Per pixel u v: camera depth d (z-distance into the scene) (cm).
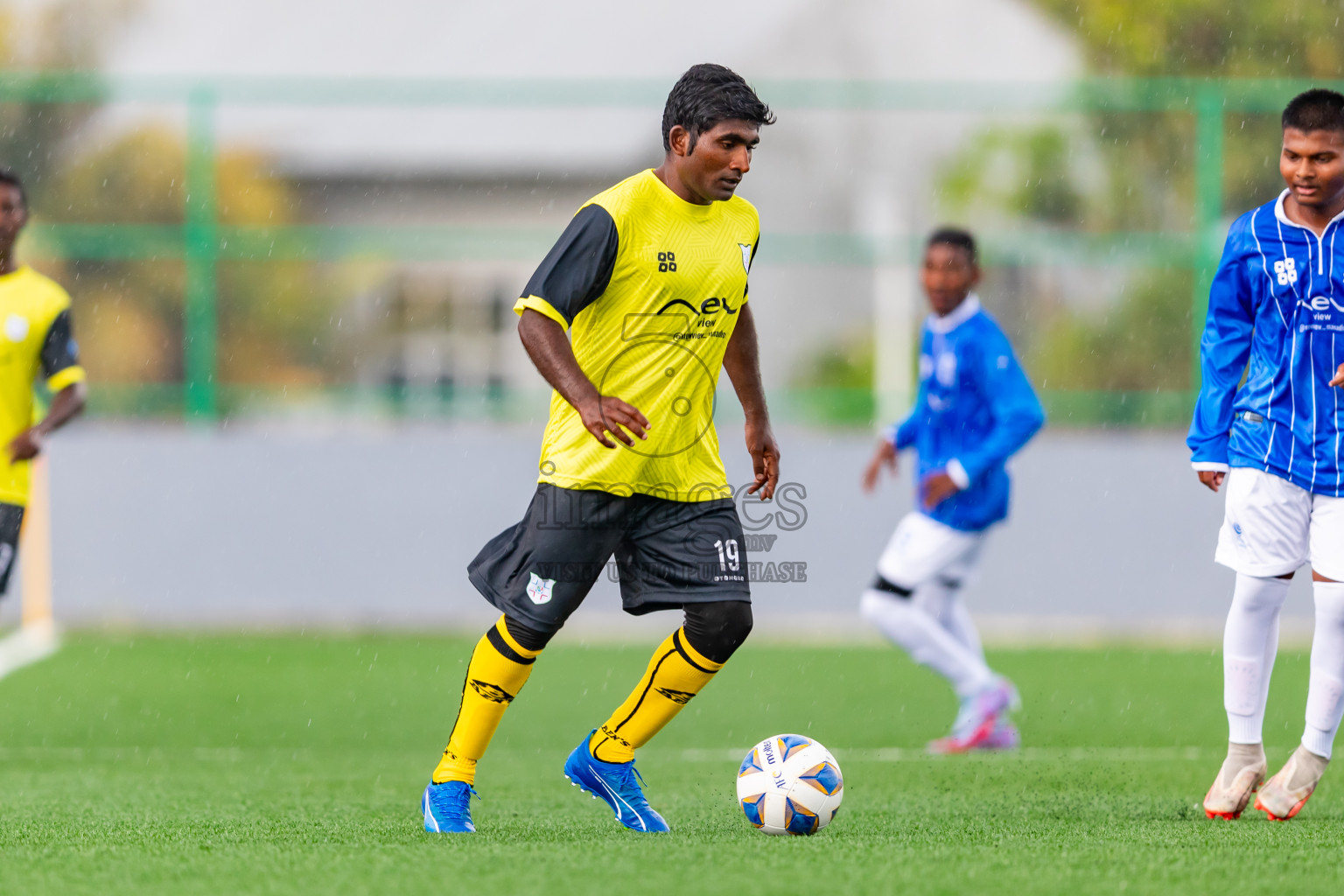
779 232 4569
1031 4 6944
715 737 2688
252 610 4200
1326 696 1559
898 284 4578
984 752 2480
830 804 1424
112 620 4188
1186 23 6094
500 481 4225
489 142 6875
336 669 3509
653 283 1404
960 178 5438
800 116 5903
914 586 2572
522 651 1444
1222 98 4419
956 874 1163
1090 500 4172
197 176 4466
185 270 4475
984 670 2525
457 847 1312
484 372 4719
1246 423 1608
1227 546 1622
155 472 4209
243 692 3209
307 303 4553
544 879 1138
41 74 4519
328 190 6744
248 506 4212
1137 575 4156
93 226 4447
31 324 2302
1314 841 1360
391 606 4203
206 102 4466
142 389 4450
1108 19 6200
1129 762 2300
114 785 2009
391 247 4509
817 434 4316
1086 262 4478
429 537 4216
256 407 4494
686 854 1261
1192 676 3412
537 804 1766
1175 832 1437
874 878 1143
